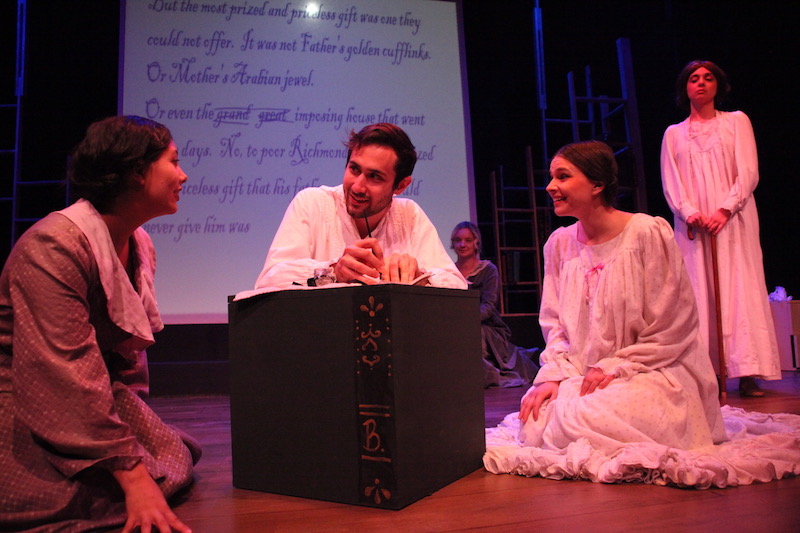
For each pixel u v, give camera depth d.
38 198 5.37
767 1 4.86
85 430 1.17
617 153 5.88
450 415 1.56
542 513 1.26
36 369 1.17
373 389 1.34
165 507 1.16
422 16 5.24
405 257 1.60
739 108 5.12
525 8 6.05
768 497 1.33
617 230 1.89
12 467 1.21
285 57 4.98
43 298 1.18
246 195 4.81
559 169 1.88
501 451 1.69
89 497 1.22
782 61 4.85
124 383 1.56
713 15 5.28
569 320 1.93
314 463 1.43
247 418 1.54
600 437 1.61
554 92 6.37
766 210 5.09
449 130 5.19
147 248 1.57
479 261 4.57
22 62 5.02
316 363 1.43
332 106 5.01
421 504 1.36
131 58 4.79
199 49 4.87
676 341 1.78
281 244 1.86
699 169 3.23
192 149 4.78
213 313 4.66
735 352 3.05
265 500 1.43
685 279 1.80
